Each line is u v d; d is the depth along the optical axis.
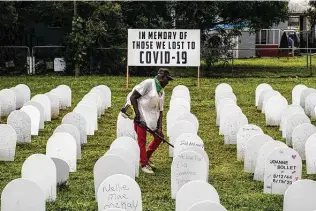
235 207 11.65
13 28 33.81
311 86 28.11
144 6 34.03
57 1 32.91
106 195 10.19
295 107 17.72
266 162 12.30
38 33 36.22
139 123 14.10
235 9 34.94
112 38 32.91
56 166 12.61
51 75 32.41
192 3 34.38
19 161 14.99
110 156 11.59
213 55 33.88
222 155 15.98
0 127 14.90
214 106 23.25
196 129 16.31
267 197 12.15
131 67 32.88
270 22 36.38
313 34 50.53
